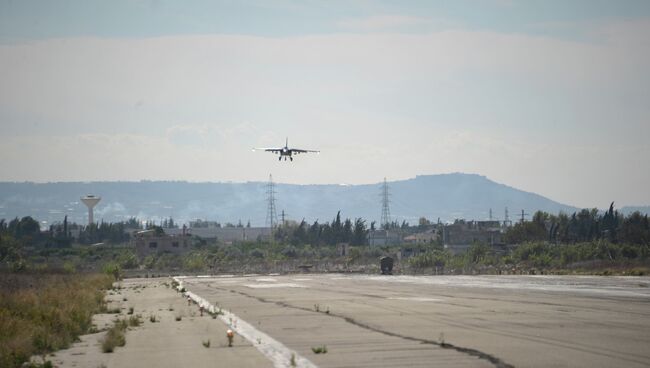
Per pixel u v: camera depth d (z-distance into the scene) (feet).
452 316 226.38
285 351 159.22
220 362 146.92
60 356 165.37
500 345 155.43
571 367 126.11
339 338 179.22
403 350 153.69
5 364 149.38
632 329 179.93
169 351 166.40
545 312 231.91
